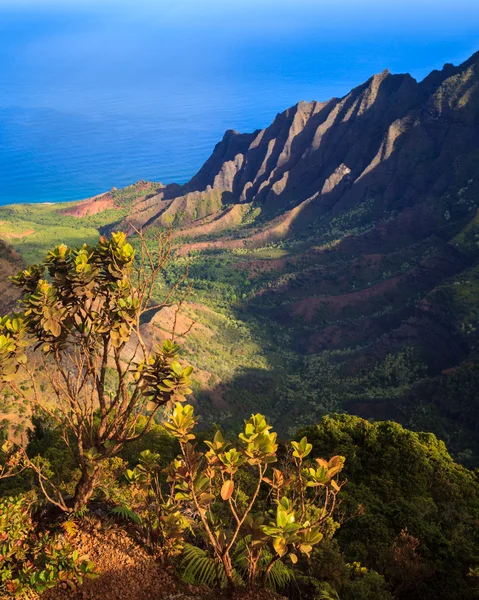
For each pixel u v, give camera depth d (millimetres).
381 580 11117
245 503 11719
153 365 6832
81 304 7426
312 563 10312
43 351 7590
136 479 8828
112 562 7305
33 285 7555
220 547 7043
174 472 6793
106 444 7848
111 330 7277
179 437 6562
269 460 6277
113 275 7410
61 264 7422
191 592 7227
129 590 7008
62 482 13070
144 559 7516
